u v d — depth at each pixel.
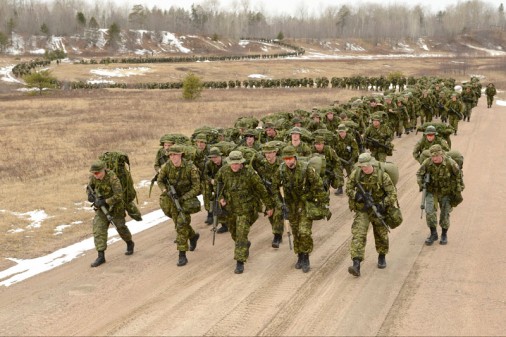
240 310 6.04
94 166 7.68
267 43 147.75
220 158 8.83
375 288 6.59
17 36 122.75
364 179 7.00
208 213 9.96
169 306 6.22
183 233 7.67
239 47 139.62
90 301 6.46
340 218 10.05
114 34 125.38
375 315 5.82
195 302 6.32
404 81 48.44
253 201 7.38
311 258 7.86
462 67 94.75
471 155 15.97
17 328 5.77
